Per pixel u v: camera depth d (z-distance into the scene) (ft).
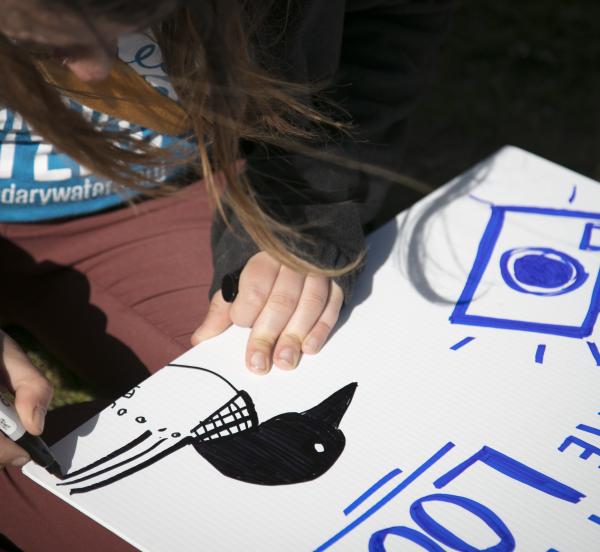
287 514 2.56
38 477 2.65
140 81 3.29
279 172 3.57
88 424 2.83
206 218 4.11
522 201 3.84
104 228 4.12
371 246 3.60
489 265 3.52
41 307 4.07
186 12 2.68
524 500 2.61
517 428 2.83
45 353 5.07
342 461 2.72
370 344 3.14
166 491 2.62
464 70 8.29
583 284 3.44
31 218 4.00
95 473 2.67
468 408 2.90
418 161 7.25
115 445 2.77
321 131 3.62
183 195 4.14
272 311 3.17
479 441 2.79
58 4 2.23
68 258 4.10
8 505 2.85
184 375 3.02
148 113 3.31
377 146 3.94
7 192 3.84
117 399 2.92
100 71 2.48
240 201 3.03
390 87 4.02
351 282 3.32
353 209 3.55
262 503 2.60
